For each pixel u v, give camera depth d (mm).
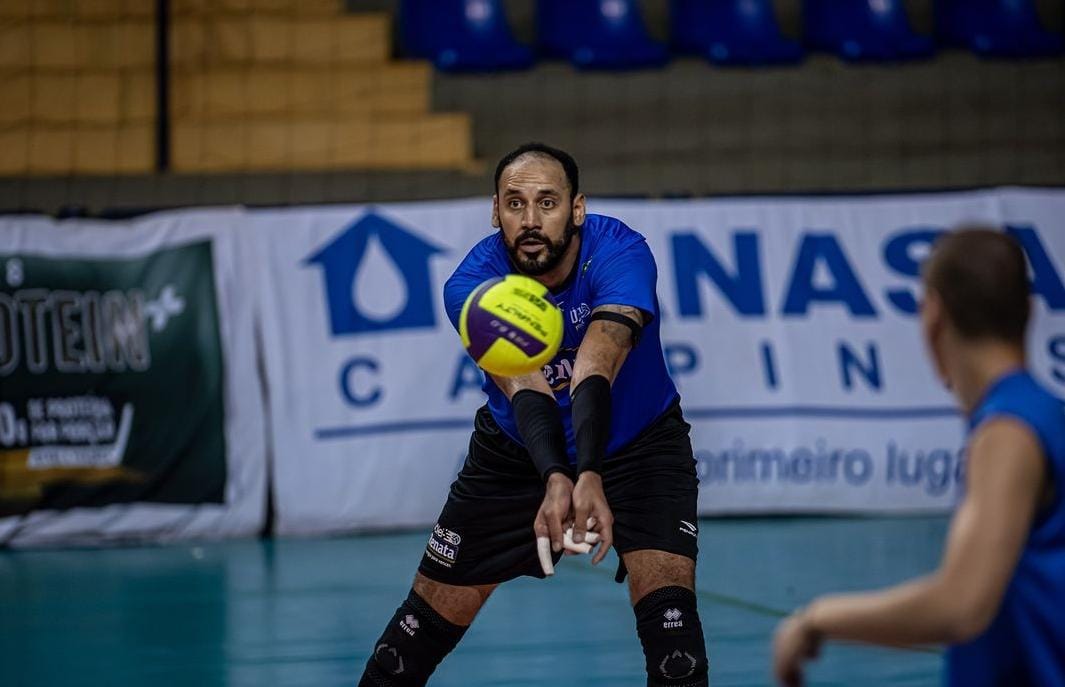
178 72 26656
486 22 28891
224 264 20844
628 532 7977
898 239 21734
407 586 16031
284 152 26094
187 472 20516
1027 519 4113
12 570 17844
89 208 24672
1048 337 21391
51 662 12297
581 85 27703
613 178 26578
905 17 28984
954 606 4055
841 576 16109
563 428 7375
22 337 20203
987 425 4254
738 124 27438
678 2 29203
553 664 11969
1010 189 21844
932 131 27594
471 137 27203
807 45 29078
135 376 20500
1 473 20031
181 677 11609
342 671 11727
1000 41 28891
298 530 20594
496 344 6973
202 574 17234
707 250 21406
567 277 8039
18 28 26297
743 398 21141
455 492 8312
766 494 21047
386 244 21078
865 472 21203
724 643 12594
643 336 8148
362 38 27375
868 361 21406
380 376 20875
